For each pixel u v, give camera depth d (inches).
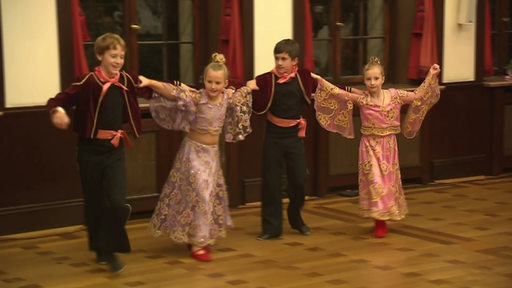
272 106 226.5
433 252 219.0
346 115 238.2
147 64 264.8
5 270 201.8
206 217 208.4
